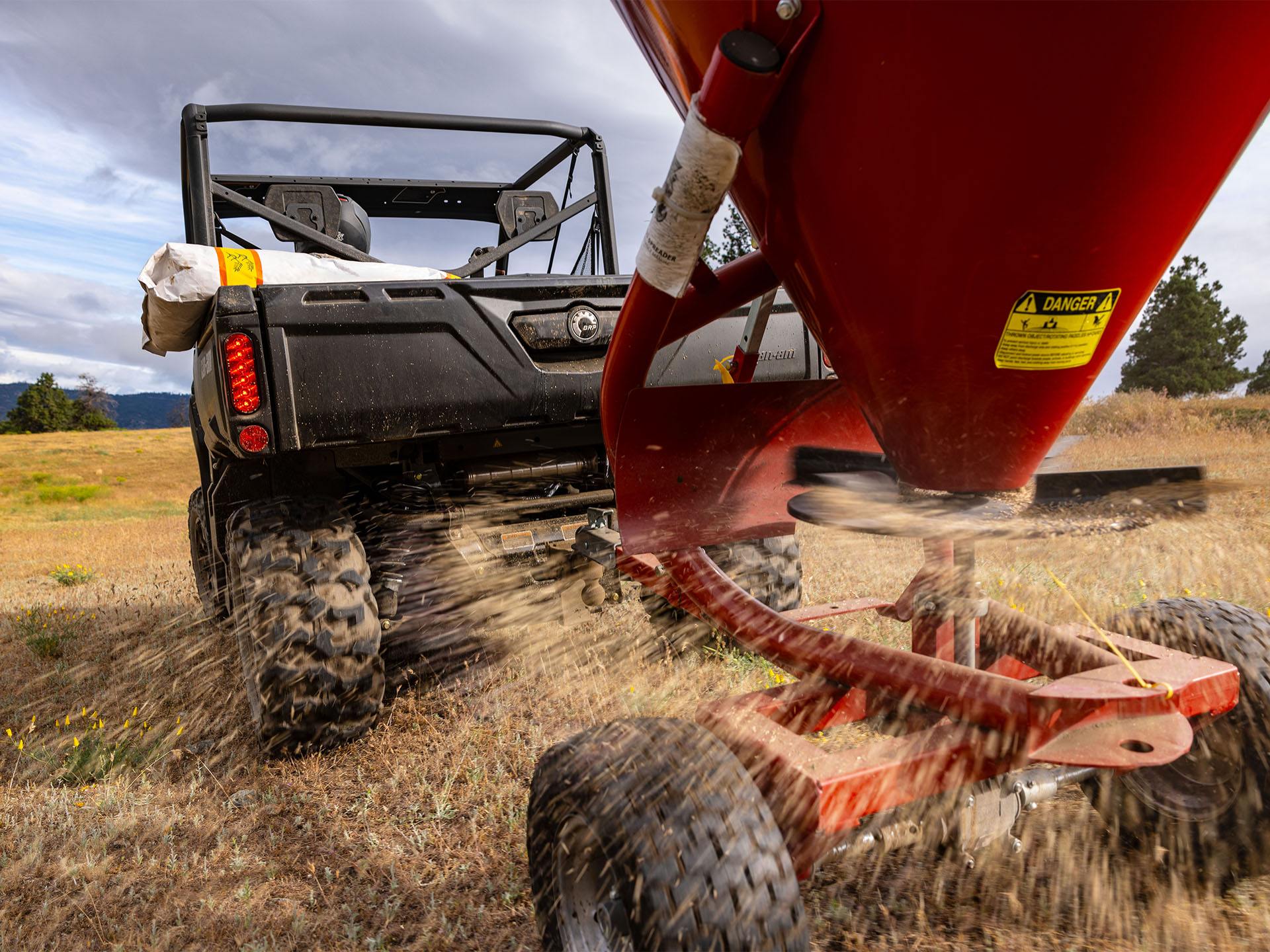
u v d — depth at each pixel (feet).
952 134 3.94
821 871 6.39
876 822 5.14
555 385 9.70
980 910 5.88
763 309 7.23
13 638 16.21
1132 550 14.57
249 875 6.90
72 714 11.13
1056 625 6.20
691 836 4.03
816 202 4.62
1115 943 5.47
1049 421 5.00
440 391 9.17
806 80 4.18
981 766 4.63
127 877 6.94
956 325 4.61
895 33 3.78
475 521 10.57
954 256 4.33
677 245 4.77
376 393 8.85
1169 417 30.86
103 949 6.08
